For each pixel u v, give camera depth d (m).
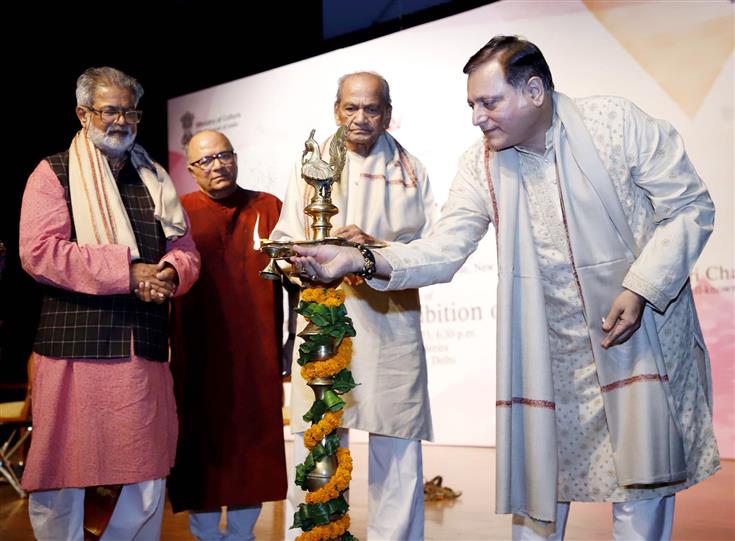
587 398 2.25
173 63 8.28
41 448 2.70
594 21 6.28
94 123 2.84
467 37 6.83
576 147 2.12
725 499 4.30
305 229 2.99
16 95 7.12
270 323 3.46
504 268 2.24
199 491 3.33
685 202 2.08
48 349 2.74
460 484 5.07
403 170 3.04
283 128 7.77
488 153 2.31
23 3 6.94
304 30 7.71
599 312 2.14
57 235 2.73
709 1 5.86
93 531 2.82
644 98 6.09
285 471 3.42
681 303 2.18
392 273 2.14
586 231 2.13
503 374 2.21
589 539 3.48
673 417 2.07
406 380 2.89
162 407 2.85
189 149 3.55
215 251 3.46
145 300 2.76
